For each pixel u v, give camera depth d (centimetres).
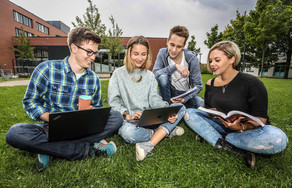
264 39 1808
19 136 121
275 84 1065
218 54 155
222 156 154
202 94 535
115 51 1582
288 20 1722
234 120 139
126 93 192
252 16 1923
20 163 142
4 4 2153
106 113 137
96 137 157
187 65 249
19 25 2444
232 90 163
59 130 120
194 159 156
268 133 135
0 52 2120
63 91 157
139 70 193
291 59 2269
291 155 160
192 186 122
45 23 3148
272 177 133
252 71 3038
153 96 198
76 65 157
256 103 148
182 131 208
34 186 116
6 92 563
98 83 180
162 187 118
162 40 1892
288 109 351
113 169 136
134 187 121
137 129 160
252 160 140
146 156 159
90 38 146
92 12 1320
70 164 142
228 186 122
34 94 147
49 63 154
